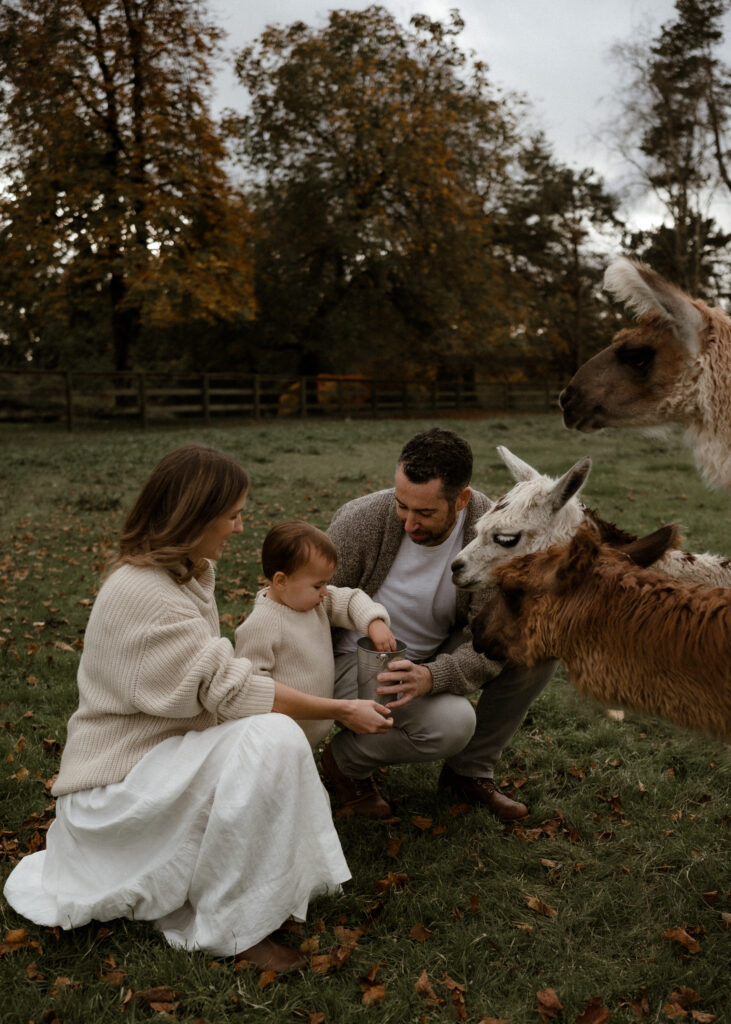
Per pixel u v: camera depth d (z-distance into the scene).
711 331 3.33
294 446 16.25
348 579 3.27
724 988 2.42
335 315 27.48
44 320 24.92
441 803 3.39
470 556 3.11
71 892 2.48
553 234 38.47
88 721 2.46
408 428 21.44
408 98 26.89
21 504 10.06
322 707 2.62
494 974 2.45
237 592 6.23
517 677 3.17
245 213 23.73
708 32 26.89
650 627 2.32
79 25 21.80
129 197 21.12
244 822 2.29
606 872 2.95
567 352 40.12
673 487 10.83
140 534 2.47
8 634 5.37
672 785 3.56
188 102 22.47
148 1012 2.28
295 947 2.54
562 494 3.00
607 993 2.38
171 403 27.80
